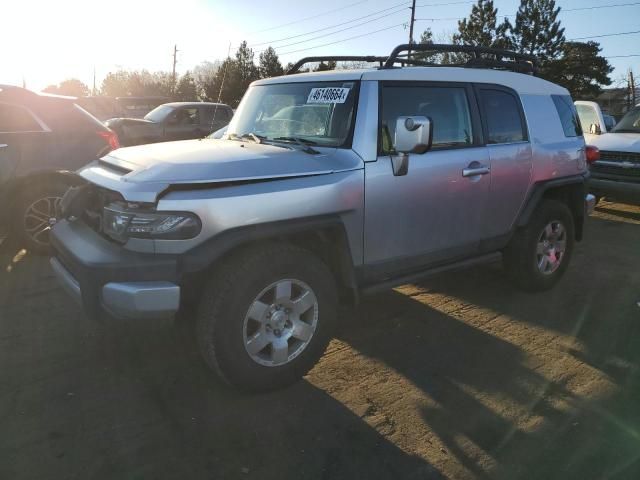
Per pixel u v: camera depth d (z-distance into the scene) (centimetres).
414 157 369
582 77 4688
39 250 570
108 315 296
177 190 287
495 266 582
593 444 284
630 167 819
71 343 380
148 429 288
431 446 281
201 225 284
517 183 449
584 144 533
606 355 383
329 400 320
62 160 578
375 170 347
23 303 448
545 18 4259
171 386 329
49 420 293
